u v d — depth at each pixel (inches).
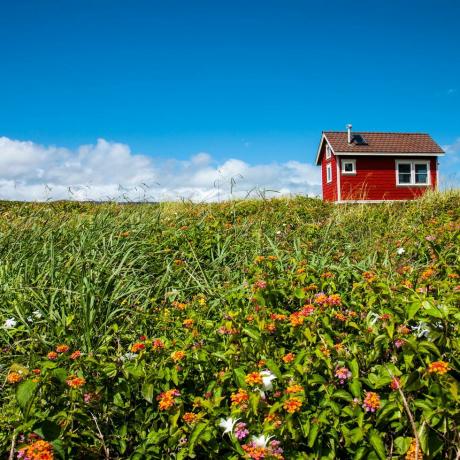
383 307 119.2
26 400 81.5
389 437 91.5
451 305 118.5
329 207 434.6
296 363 93.7
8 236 230.2
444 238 223.9
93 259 188.9
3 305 165.5
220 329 115.6
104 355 113.8
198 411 96.0
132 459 86.2
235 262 218.2
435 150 1015.6
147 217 292.7
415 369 94.0
